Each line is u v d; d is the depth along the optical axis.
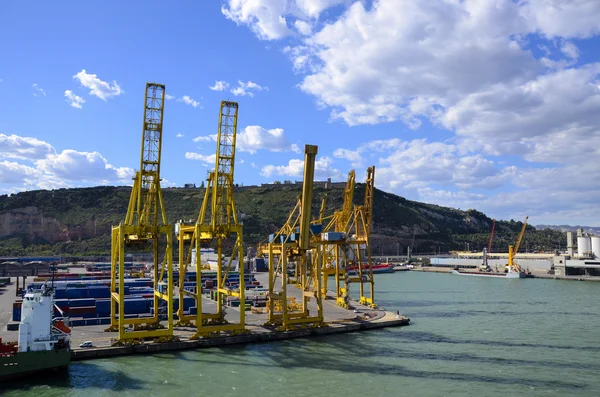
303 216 68.06
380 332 69.94
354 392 44.38
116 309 72.44
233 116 65.88
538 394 44.31
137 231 57.91
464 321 80.38
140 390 44.22
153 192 62.34
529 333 70.44
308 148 67.44
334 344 61.94
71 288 85.00
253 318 74.50
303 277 73.12
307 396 43.25
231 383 46.38
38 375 47.44
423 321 80.00
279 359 54.53
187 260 67.88
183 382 46.44
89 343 55.53
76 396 42.69
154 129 61.31
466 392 44.72
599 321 81.19
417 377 48.91
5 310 81.69
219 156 64.75
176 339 58.72
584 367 52.81
